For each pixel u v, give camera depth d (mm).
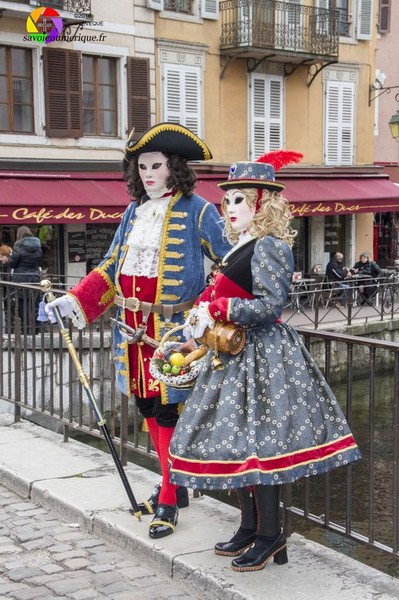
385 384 15945
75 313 4340
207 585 3648
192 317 3449
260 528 3691
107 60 18234
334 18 22062
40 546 4293
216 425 3412
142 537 4105
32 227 17375
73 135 17375
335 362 15891
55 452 5664
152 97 18969
